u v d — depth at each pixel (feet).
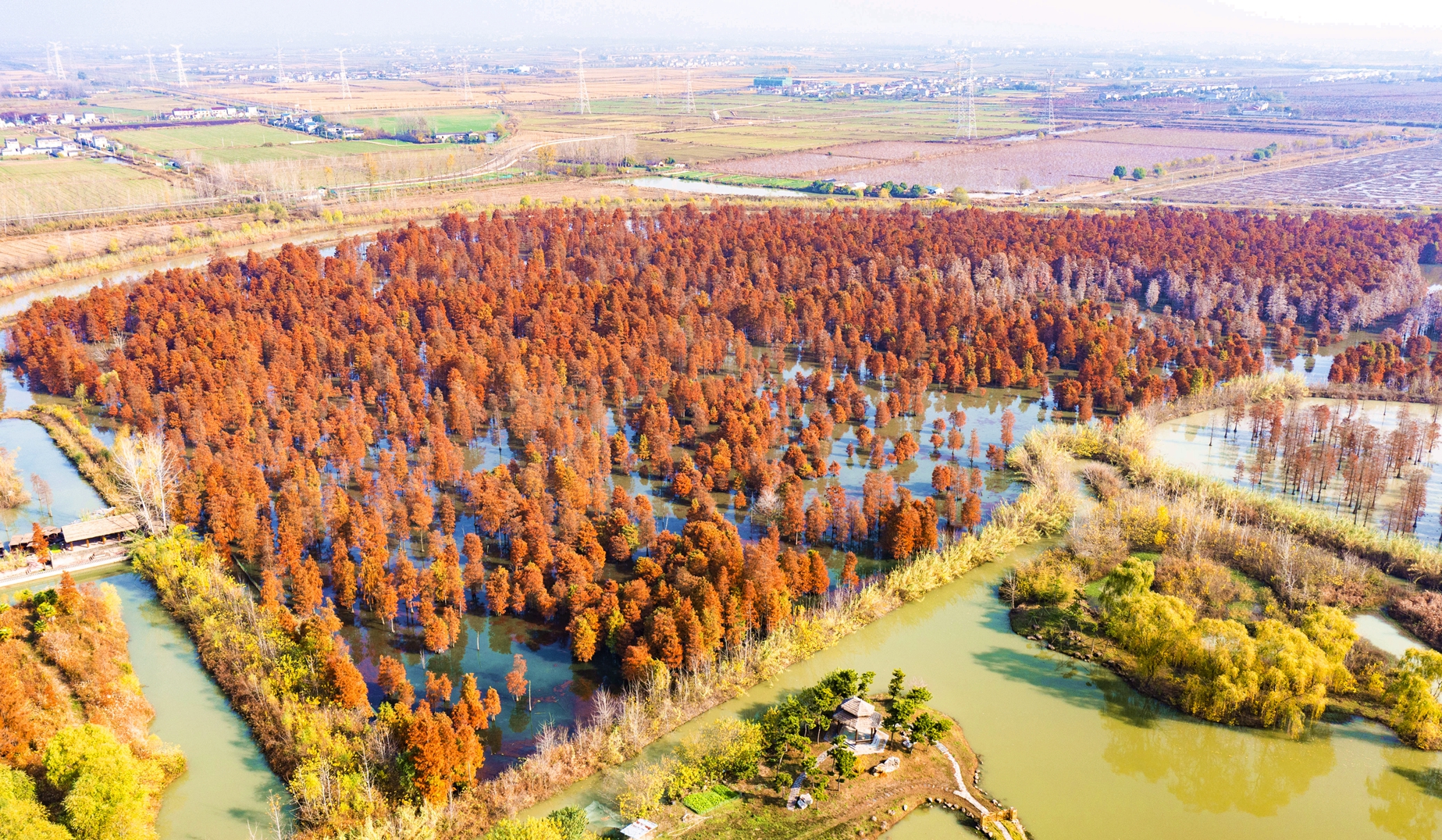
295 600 612.29
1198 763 505.25
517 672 543.80
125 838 424.87
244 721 526.98
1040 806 472.44
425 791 452.35
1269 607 607.37
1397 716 516.73
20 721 477.77
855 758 489.67
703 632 559.79
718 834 441.68
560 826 431.02
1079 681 569.64
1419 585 647.56
